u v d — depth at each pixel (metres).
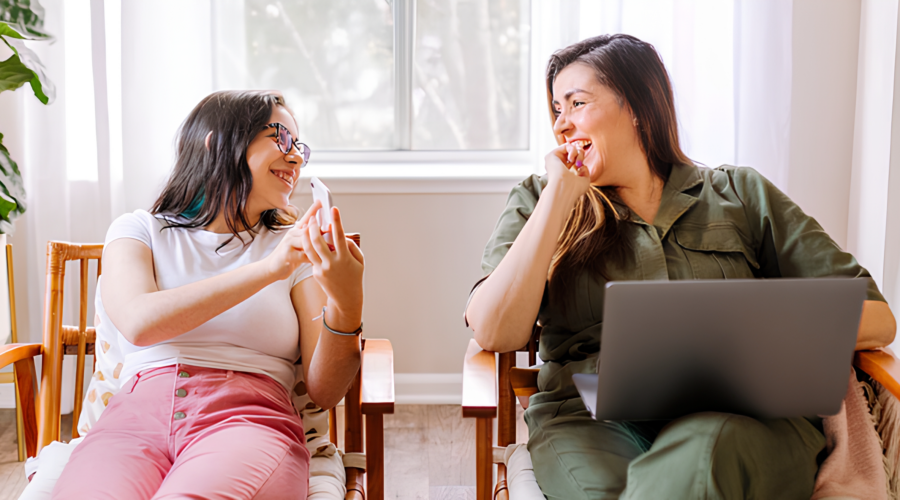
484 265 1.29
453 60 2.52
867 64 2.08
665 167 1.32
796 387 0.92
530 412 1.22
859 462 1.08
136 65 2.14
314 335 1.23
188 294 1.06
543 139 2.33
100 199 2.13
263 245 1.27
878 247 2.05
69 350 1.41
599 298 1.23
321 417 1.30
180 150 1.29
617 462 1.04
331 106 2.53
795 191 2.21
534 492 1.10
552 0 2.19
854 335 0.88
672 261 1.24
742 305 0.85
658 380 0.90
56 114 2.10
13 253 2.19
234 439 1.01
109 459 0.98
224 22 2.47
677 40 2.09
